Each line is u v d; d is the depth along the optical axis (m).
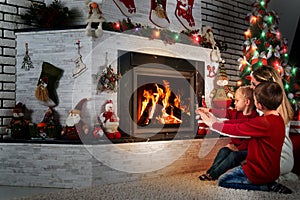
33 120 4.86
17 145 4.56
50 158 4.42
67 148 4.35
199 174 4.89
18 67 4.92
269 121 3.92
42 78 4.75
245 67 5.81
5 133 4.82
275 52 5.75
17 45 4.93
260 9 5.91
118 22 4.86
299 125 5.16
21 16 4.93
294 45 6.91
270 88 3.96
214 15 6.31
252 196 3.71
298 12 6.77
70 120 4.49
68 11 4.94
